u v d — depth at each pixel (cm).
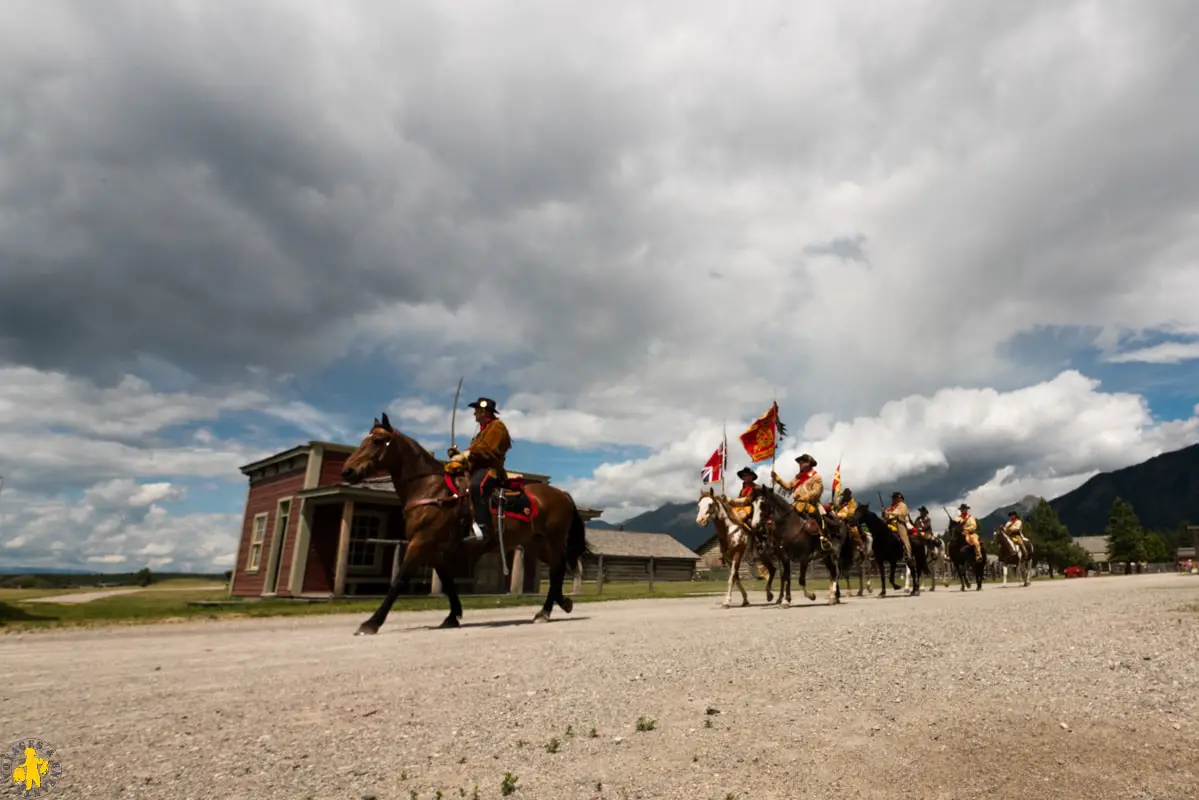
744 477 1478
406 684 528
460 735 388
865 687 468
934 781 305
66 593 3294
